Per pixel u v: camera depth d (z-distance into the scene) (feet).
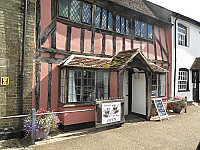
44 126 14.49
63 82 18.72
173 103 27.81
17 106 15.74
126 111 25.98
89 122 19.40
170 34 33.12
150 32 29.58
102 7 23.26
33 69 17.60
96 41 22.59
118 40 24.95
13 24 15.69
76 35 20.83
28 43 16.48
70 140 15.07
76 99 18.76
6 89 15.21
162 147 13.55
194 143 14.37
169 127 19.20
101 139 15.35
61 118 18.15
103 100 18.24
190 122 21.52
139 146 13.76
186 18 35.81
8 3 15.46
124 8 25.05
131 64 20.89
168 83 32.17
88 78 19.58
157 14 32.89
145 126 19.69
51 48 18.74
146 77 23.02
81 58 20.18
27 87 16.40
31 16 16.66
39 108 17.85
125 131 17.76
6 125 15.12
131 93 26.32
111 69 19.98
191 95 37.17
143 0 31.45
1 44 15.06
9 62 15.43
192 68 36.68
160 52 31.14
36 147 13.42
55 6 19.21
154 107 24.36
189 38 37.45
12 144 13.97
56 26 19.25
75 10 20.83
